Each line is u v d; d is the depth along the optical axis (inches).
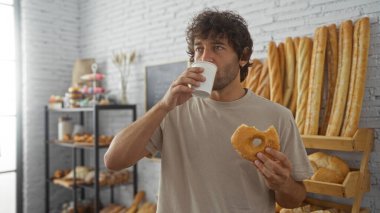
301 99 67.7
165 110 37.3
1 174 124.6
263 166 32.0
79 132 127.3
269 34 79.7
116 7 124.2
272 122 39.2
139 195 111.0
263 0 80.8
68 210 121.0
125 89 116.6
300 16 73.9
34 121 129.0
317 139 62.6
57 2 135.2
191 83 33.4
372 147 63.5
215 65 34.4
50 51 133.4
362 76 60.5
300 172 38.0
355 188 58.1
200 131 40.2
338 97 63.1
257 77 75.9
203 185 38.7
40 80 130.6
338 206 66.1
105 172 114.6
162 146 42.2
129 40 119.0
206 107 41.3
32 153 128.4
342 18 67.3
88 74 127.4
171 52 104.1
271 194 40.3
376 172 63.2
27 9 127.0
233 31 38.0
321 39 66.6
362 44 61.3
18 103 128.3
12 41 128.0
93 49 135.0
